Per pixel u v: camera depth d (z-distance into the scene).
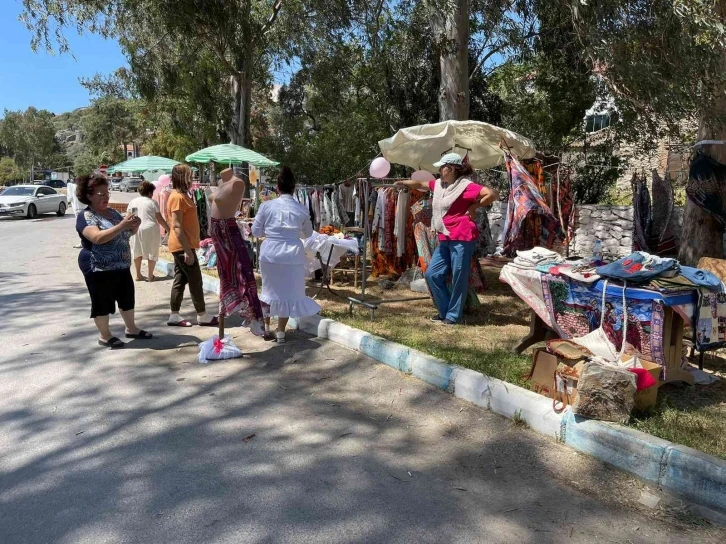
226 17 13.60
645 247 10.13
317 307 5.93
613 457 3.49
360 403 4.51
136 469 3.41
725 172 8.72
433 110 15.85
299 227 5.75
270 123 28.56
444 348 5.43
